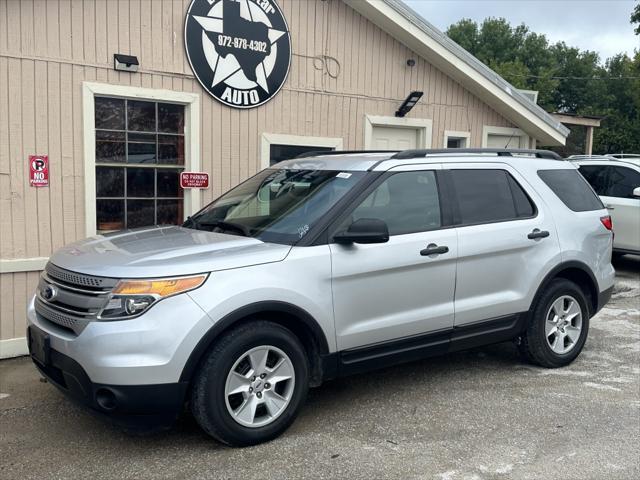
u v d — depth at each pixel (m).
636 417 4.39
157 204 6.61
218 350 3.63
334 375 4.16
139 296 3.46
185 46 6.44
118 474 3.51
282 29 7.13
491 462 3.69
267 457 3.71
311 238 4.04
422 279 4.46
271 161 7.34
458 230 4.67
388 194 4.43
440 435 4.05
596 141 36.34
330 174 4.60
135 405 3.43
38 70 5.67
